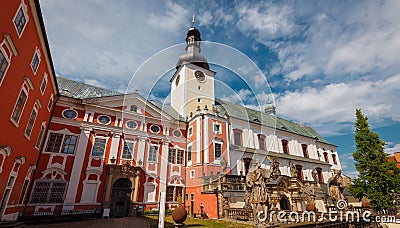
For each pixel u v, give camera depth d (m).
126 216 14.75
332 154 31.16
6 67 6.93
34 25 8.61
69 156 14.84
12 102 7.89
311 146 28.23
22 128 9.35
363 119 17.95
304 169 24.17
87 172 14.95
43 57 10.55
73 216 13.09
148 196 15.81
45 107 12.84
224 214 12.50
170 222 11.77
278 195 14.20
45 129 13.91
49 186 13.62
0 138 7.41
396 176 15.42
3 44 6.48
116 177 15.37
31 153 11.62
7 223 9.09
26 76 8.88
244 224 10.57
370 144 17.00
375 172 15.99
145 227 10.31
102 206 14.50
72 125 15.62
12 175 9.30
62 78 19.02
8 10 6.35
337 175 19.48
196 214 13.55
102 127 16.50
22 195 11.76
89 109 16.56
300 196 14.85
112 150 16.28
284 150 25.08
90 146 15.68
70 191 14.02
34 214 12.51
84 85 19.62
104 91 20.28
